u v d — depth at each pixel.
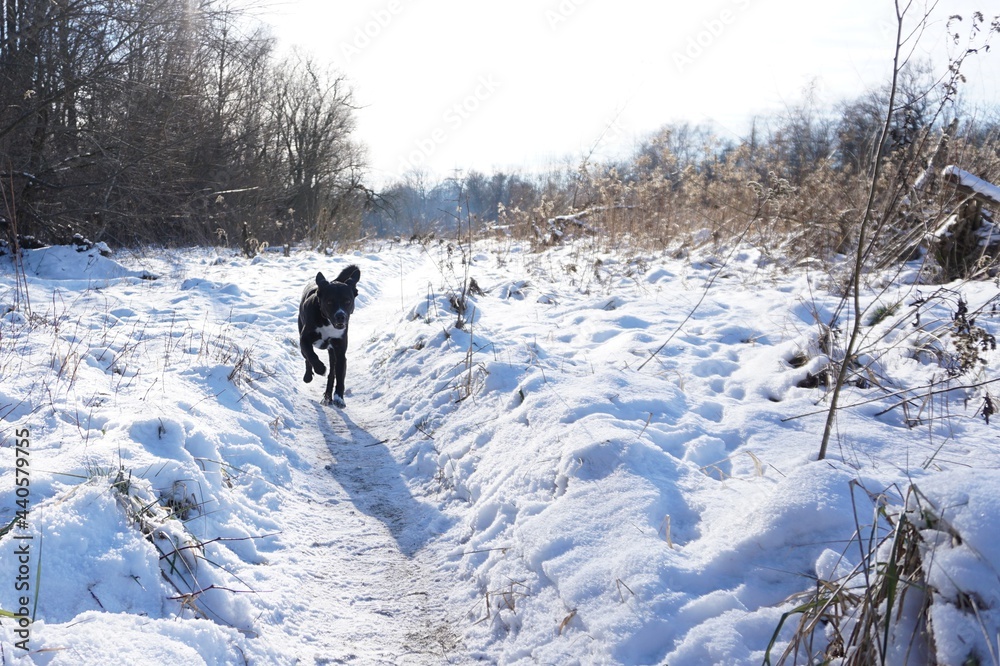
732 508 3.18
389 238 26.52
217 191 18.03
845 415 4.17
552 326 6.85
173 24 14.64
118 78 13.69
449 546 3.78
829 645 2.26
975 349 4.25
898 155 6.82
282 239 21.84
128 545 2.93
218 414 4.65
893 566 2.08
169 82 15.14
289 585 3.31
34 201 13.51
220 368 5.45
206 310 8.60
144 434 3.80
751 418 4.19
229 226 19.22
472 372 5.52
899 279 6.85
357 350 8.09
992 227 6.81
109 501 3.05
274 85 27.84
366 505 4.32
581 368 5.39
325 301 6.13
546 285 8.80
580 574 2.97
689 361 5.41
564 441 3.94
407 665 2.90
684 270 8.77
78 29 13.11
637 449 3.62
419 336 6.95
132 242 16.00
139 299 8.91
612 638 2.61
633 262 9.41
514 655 2.89
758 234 9.91
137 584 2.85
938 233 6.65
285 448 4.80
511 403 4.81
